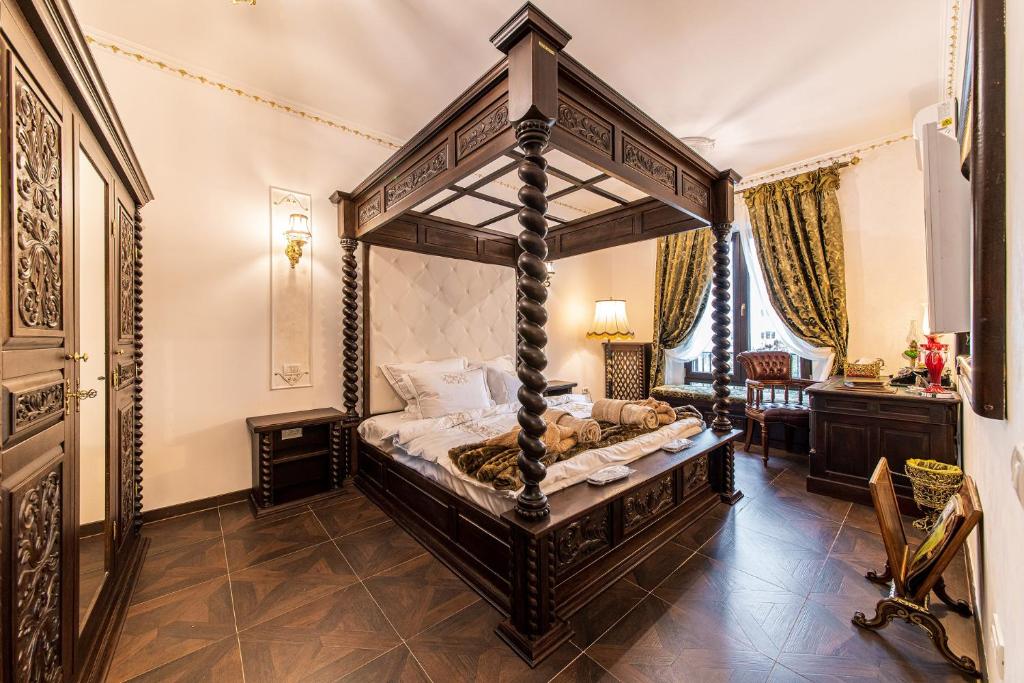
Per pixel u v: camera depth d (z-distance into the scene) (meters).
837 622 1.63
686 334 4.95
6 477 0.87
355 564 2.05
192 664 1.42
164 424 2.58
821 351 3.99
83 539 1.55
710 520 2.52
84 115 1.33
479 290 4.12
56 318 1.11
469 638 1.55
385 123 3.37
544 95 1.45
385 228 3.33
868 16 2.30
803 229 4.09
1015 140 0.78
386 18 2.31
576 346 5.38
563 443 2.24
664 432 2.61
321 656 1.46
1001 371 0.91
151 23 2.32
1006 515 1.01
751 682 1.35
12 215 0.89
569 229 3.62
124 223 1.93
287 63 2.67
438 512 2.20
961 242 1.42
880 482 1.70
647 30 2.42
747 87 2.95
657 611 1.70
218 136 2.78
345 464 3.08
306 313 3.14
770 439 4.18
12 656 0.88
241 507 2.75
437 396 3.16
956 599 1.75
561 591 1.69
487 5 2.23
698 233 4.87
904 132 3.59
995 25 0.86
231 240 2.82
